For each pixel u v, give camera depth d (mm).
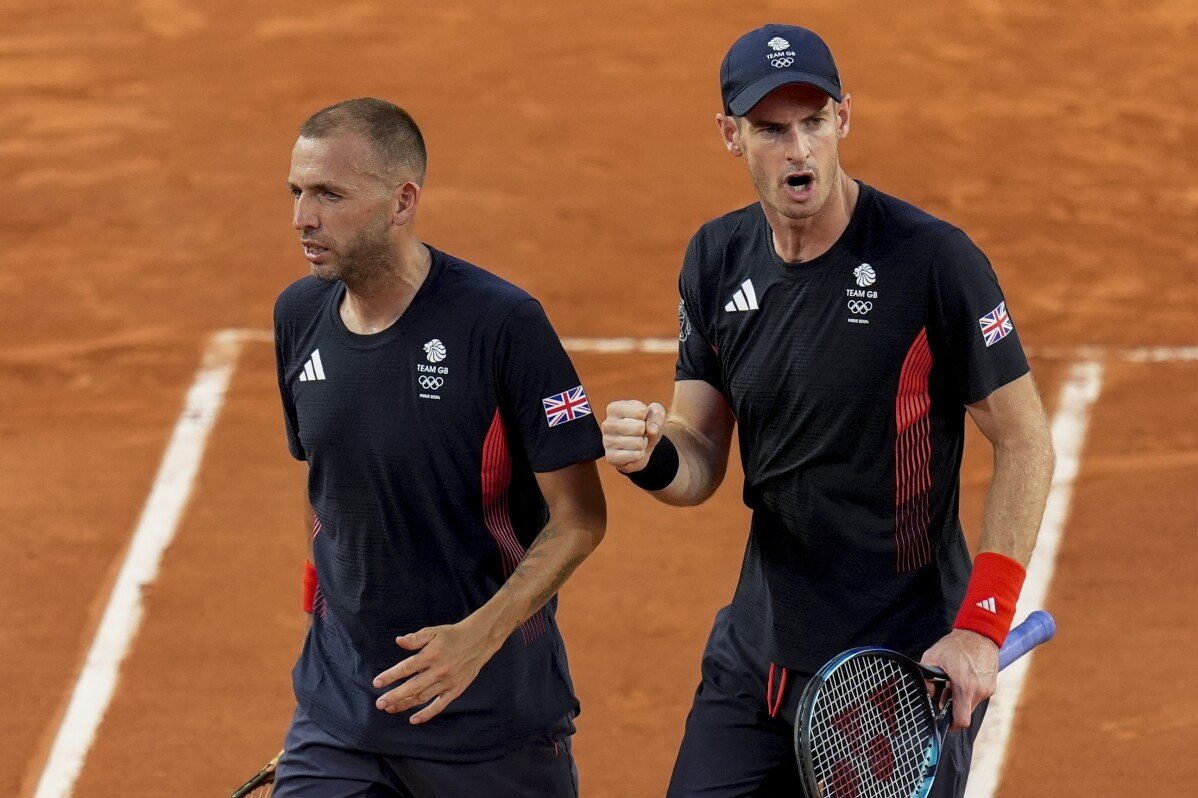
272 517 30797
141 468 32531
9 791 24062
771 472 17469
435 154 46531
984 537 16406
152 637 27438
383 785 17734
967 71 51156
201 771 24438
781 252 16953
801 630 17703
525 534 17672
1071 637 26609
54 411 34906
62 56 53531
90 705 25828
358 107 16234
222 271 41000
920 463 16938
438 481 16734
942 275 16328
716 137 47406
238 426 34031
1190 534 29188
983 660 15766
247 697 26000
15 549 29859
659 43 53031
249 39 54469
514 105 49406
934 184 44625
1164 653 26156
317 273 16469
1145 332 37000
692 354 18312
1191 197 44062
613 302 38938
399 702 16141
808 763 14836
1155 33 53625
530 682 17547
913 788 15656
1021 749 24281
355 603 17375
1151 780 23547
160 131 48594
